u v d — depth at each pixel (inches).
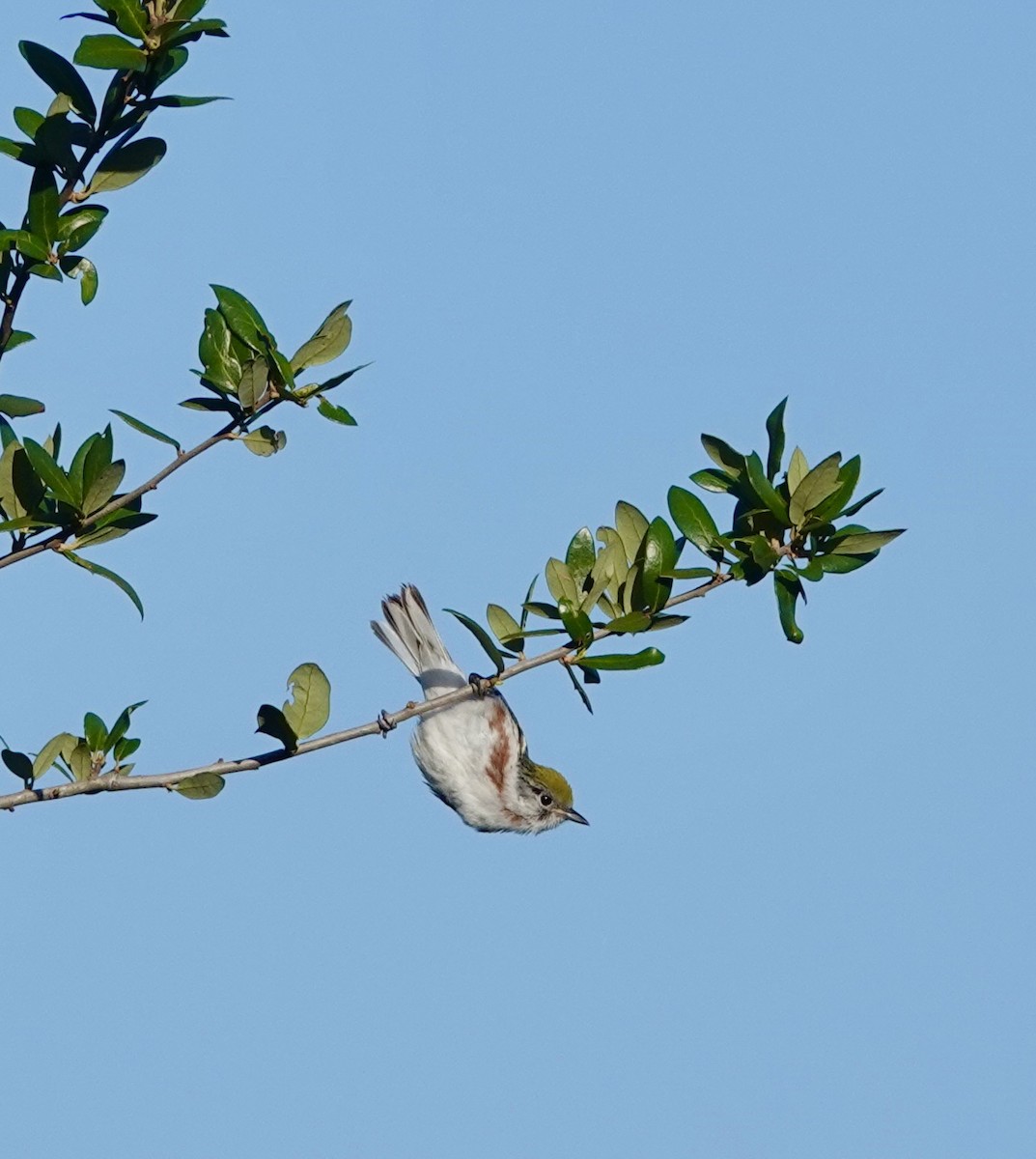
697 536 417.7
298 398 399.9
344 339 408.2
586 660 408.5
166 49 377.1
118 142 386.6
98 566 382.0
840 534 419.5
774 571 415.5
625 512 426.6
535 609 415.5
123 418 385.4
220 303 405.7
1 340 386.9
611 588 418.0
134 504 400.8
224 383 399.2
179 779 408.5
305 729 418.6
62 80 381.4
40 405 402.6
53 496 394.6
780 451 425.1
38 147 379.9
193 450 394.6
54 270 378.0
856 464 415.8
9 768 403.5
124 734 412.8
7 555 379.9
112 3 371.2
